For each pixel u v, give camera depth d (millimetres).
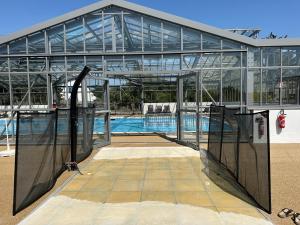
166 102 24578
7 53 11453
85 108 8492
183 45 11445
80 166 7406
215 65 11445
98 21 11469
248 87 11242
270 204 4266
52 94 12234
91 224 4055
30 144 4812
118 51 11578
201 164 7492
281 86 11219
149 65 11766
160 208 4578
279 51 11188
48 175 5609
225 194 5207
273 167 7070
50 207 4676
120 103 25828
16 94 12898
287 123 10742
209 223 4016
